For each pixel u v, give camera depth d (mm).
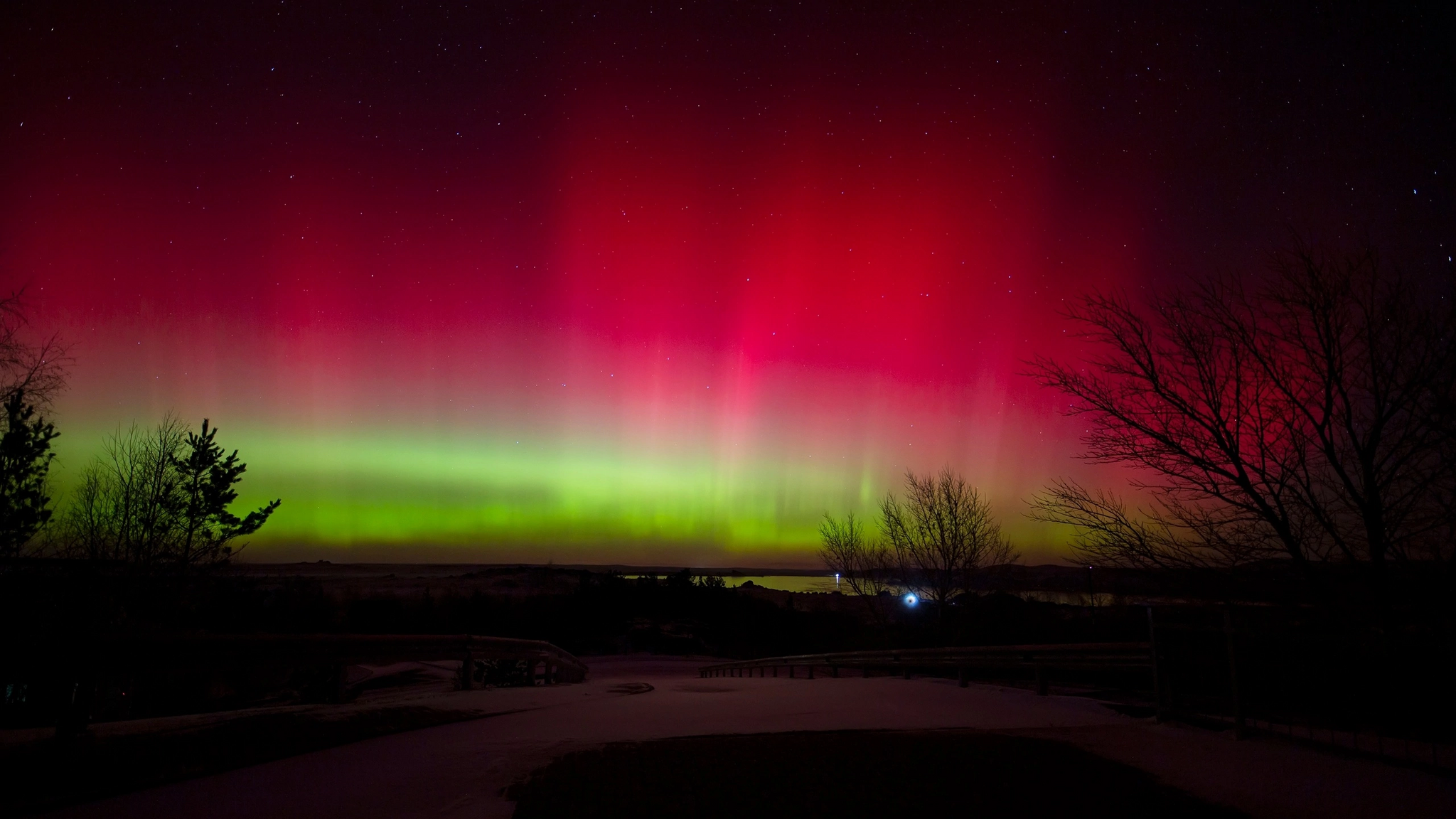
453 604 47062
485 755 6594
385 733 7598
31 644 5246
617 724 8414
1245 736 7246
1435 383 9422
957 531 25391
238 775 5855
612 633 53812
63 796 5031
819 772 6043
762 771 6078
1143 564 11508
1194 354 11359
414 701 9789
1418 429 9688
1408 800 5219
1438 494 9438
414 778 5809
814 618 39719
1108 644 9609
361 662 9398
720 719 8930
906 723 8555
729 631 53344
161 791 5359
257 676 12617
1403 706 6383
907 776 5918
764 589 69312
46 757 5164
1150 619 8461
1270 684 7215
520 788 5559
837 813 5035
